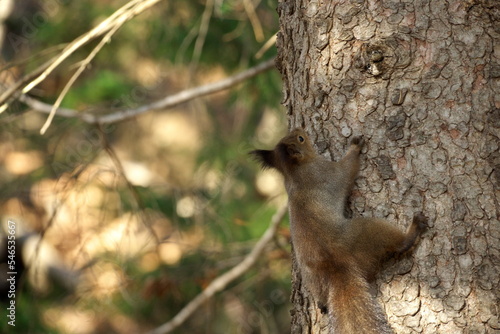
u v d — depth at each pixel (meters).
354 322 6.81
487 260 6.57
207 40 14.97
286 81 7.92
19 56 18.03
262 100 15.23
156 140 22.78
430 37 6.89
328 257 7.14
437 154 6.78
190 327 15.29
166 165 22.44
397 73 6.95
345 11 7.22
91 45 16.19
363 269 6.98
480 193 6.65
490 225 6.61
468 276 6.58
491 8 6.86
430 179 6.77
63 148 15.33
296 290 7.70
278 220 12.56
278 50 8.07
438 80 6.83
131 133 22.66
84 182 12.66
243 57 14.41
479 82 6.79
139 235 16.67
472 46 6.83
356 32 7.16
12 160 17.06
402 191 6.87
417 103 6.87
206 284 13.67
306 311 7.54
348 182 7.14
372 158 7.04
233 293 14.73
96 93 16.92
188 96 12.63
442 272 6.64
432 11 6.93
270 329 14.77
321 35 7.37
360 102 7.12
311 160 7.46
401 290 6.77
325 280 7.13
